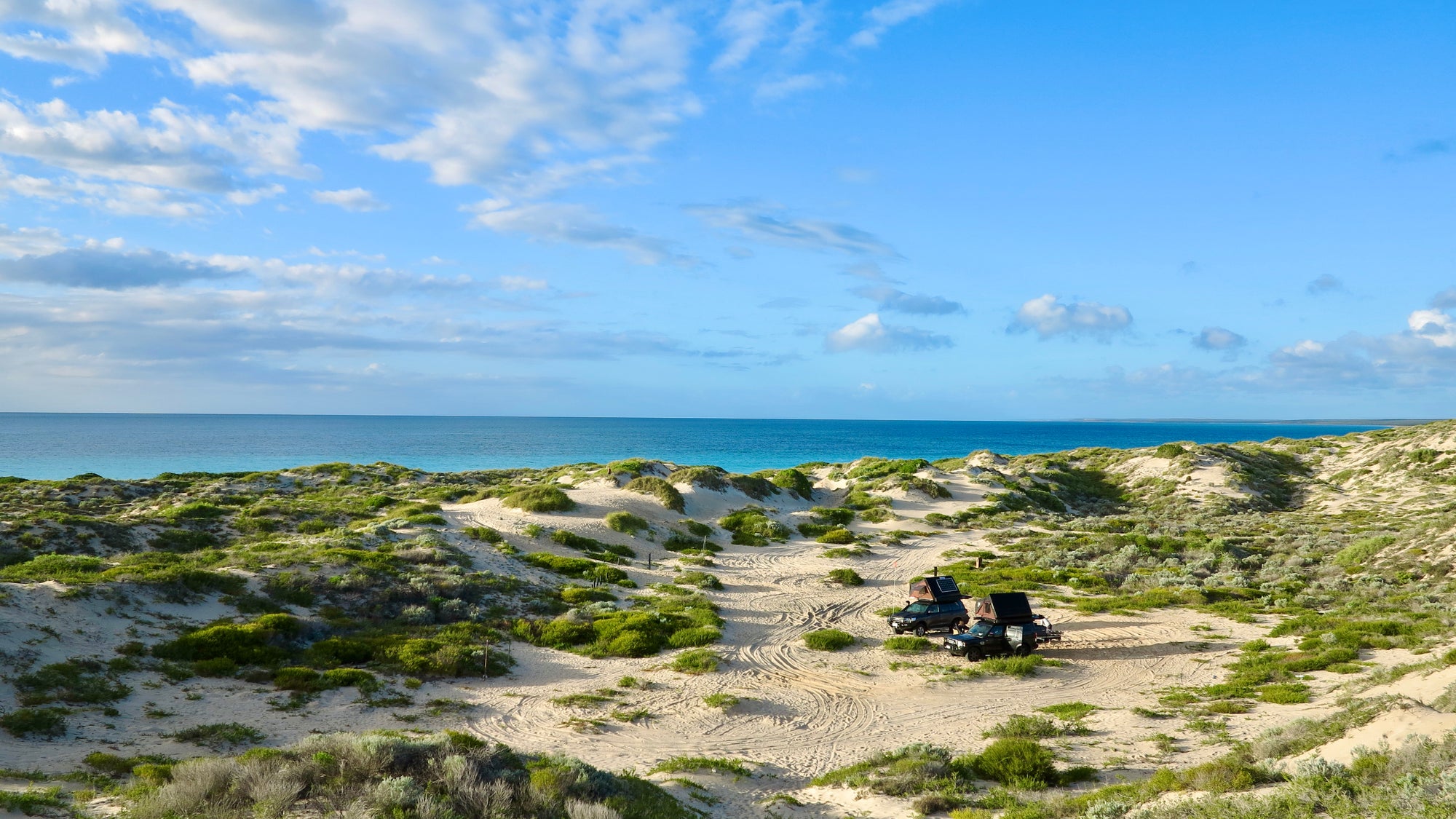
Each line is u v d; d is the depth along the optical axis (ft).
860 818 44.50
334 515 161.68
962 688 77.15
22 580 79.05
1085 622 103.14
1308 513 223.30
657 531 170.30
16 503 169.68
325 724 59.98
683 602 113.29
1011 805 43.24
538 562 129.08
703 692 74.74
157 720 56.70
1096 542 171.73
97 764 45.21
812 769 55.01
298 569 99.09
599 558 142.72
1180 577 130.41
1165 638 93.45
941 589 102.78
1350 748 42.16
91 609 73.82
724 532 183.93
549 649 88.58
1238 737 55.16
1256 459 299.58
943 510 225.35
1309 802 33.45
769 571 146.61
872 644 96.02
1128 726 61.11
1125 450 343.46
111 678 62.34
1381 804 31.27
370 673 71.82
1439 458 244.63
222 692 64.39
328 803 33.73
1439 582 118.42
